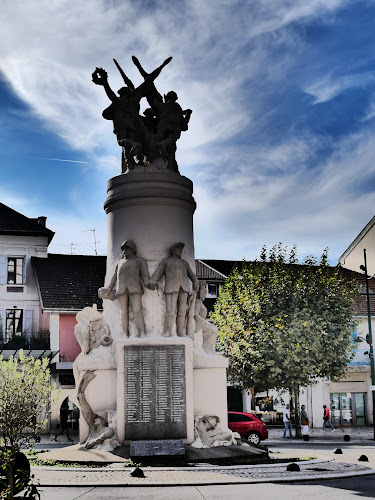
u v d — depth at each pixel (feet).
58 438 104.99
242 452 50.70
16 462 28.07
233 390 134.72
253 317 106.63
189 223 58.18
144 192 56.59
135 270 53.98
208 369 54.03
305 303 107.14
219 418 53.06
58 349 127.24
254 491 36.35
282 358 103.96
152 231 56.08
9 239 140.15
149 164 58.34
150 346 51.70
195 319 55.93
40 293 132.05
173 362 51.62
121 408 50.85
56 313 128.98
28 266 139.95
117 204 57.47
